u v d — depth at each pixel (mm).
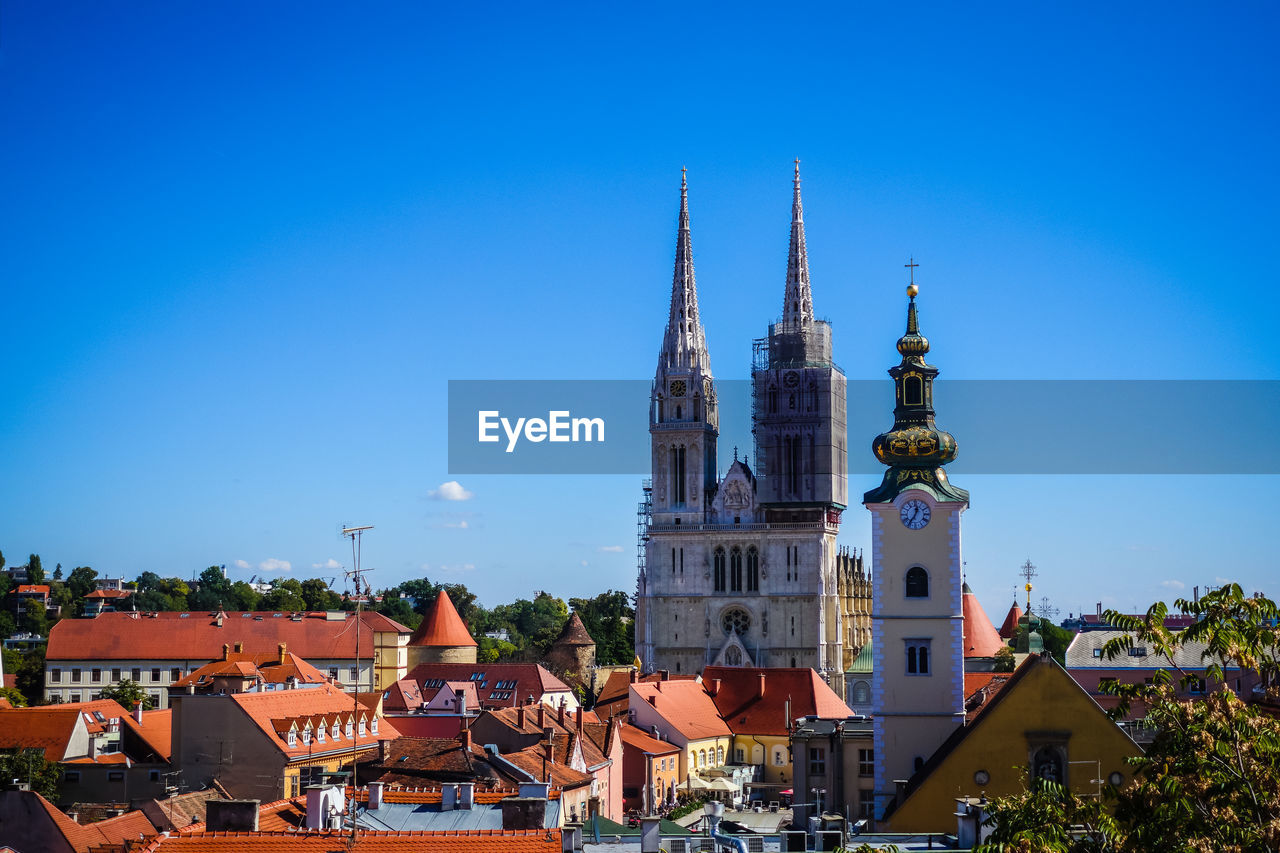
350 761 145500
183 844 69125
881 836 86438
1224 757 55625
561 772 138375
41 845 98312
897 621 127312
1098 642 178375
